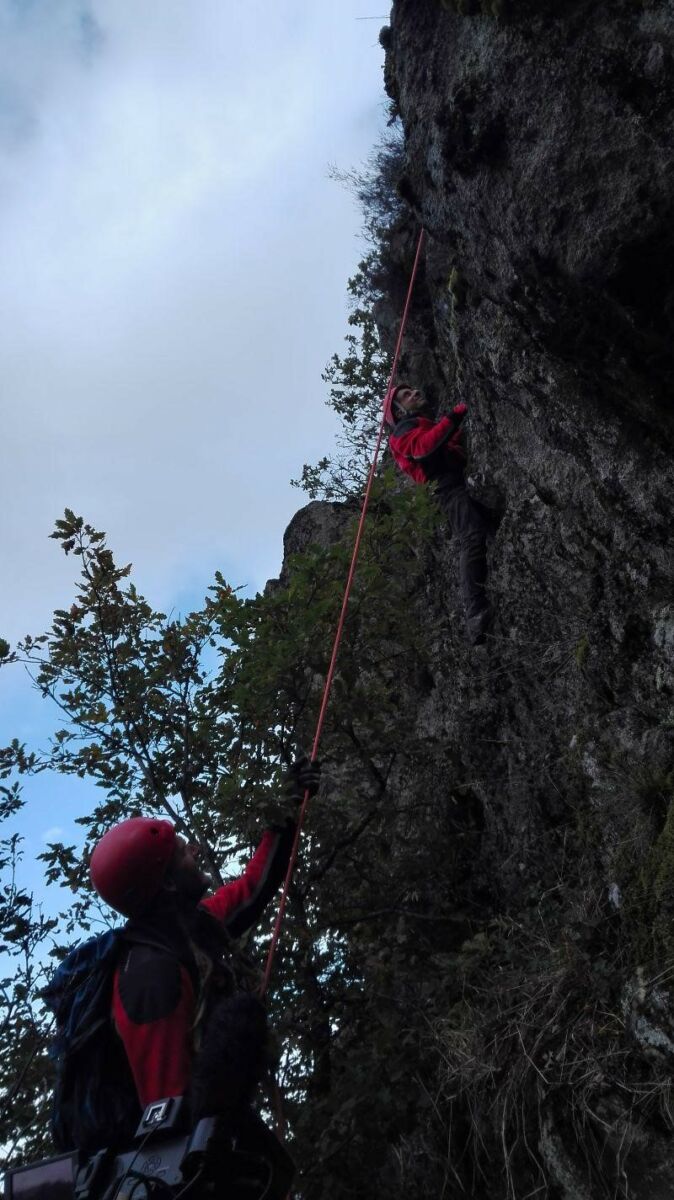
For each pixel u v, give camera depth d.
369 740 5.45
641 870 3.91
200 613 5.65
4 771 5.35
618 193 3.78
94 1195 2.23
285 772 4.60
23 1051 4.78
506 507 5.62
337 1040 4.84
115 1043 2.38
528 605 5.38
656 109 3.72
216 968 2.48
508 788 5.31
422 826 5.38
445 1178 4.05
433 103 4.63
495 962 4.44
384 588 5.41
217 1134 2.15
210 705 5.39
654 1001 3.57
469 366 5.74
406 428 6.32
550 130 4.04
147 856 2.55
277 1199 2.31
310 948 4.93
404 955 4.83
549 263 4.07
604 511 4.69
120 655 5.59
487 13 4.30
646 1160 3.41
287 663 5.01
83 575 5.68
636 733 4.34
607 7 3.86
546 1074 3.76
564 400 4.69
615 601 4.62
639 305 3.84
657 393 4.12
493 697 5.59
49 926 5.04
